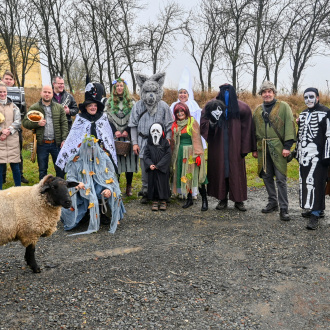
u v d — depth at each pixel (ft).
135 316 11.65
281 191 21.38
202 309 12.10
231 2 90.89
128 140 25.90
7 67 86.07
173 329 11.00
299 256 16.31
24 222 13.94
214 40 98.58
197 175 23.11
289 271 14.87
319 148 19.24
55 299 12.61
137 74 24.88
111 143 22.36
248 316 11.72
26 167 33.30
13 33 75.51
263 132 21.77
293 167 35.63
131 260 15.99
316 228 19.76
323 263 15.57
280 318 11.63
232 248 17.30
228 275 14.57
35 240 14.40
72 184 14.97
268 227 20.15
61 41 78.13
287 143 20.93
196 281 14.03
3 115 22.91
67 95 27.25
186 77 28.91
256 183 30.91
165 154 22.95
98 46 84.17
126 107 25.71
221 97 22.40
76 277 14.32
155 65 93.35
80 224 20.83
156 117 24.20
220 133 22.35
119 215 20.36
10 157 23.30
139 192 26.76
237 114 21.94
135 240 18.47
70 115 27.20
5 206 13.70
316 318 11.62
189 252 16.87
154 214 22.68
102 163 20.16
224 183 22.68
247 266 15.35
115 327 11.06
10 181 28.45
